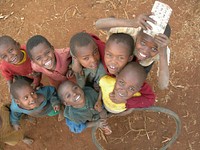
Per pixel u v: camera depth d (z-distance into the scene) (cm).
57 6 185
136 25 109
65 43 178
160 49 109
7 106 141
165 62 113
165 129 161
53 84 144
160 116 163
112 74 123
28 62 138
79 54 117
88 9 183
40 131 166
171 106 163
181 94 164
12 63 134
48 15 184
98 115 135
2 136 138
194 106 162
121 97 117
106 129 144
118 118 164
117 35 113
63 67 131
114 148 162
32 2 187
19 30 184
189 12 176
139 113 164
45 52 123
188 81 165
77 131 136
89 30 179
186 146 157
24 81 129
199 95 163
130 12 179
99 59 123
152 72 167
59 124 166
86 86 134
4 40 128
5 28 185
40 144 165
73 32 179
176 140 158
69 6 184
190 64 167
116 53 112
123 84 114
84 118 132
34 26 183
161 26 104
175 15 176
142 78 114
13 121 140
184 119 161
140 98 124
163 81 119
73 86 123
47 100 139
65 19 182
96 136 163
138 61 119
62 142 165
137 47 111
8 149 165
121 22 115
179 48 170
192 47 170
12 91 127
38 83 149
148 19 104
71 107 129
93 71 125
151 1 180
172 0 179
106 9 182
